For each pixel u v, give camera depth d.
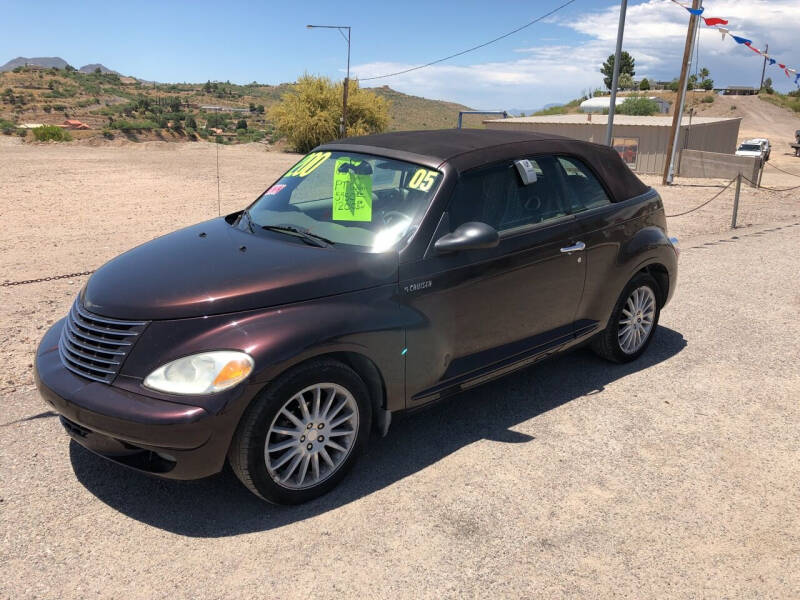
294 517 3.06
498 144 3.97
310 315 3.00
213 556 2.77
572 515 3.11
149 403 2.74
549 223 4.03
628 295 4.71
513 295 3.84
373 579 2.65
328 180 3.91
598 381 4.68
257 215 3.98
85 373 2.96
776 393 4.53
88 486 3.26
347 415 3.23
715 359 5.13
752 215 13.63
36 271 7.65
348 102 42.03
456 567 2.73
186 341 2.83
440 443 3.78
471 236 3.32
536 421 4.06
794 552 2.88
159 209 12.95
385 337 3.22
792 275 7.83
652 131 27.41
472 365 3.76
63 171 20.50
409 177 3.66
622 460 3.62
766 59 14.97
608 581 2.68
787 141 53.56
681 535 2.98
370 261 3.26
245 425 2.84
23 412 4.00
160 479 3.35
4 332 5.38
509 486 3.34
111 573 2.66
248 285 3.00
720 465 3.59
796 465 3.61
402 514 3.09
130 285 3.11
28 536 2.87
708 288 7.21
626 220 4.55
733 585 2.67
